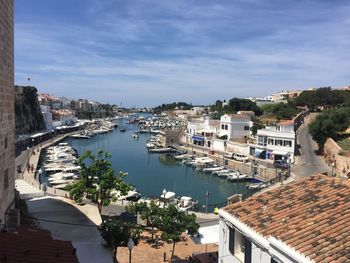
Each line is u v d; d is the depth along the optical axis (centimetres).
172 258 2831
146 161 10950
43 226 2755
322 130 9844
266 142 9969
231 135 12100
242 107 18188
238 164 9388
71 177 7362
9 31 1989
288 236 1462
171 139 13888
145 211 3228
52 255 1364
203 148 12394
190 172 9244
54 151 11206
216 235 3241
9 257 1270
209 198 6800
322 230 1453
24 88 15312
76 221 2925
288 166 8244
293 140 9312
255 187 6912
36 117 15912
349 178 2034
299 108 17825
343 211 1592
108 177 3250
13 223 1931
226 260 1919
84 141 16162
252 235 1616
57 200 3538
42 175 7769
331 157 8775
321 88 18450
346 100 16562
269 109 18762
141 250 3027
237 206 1956
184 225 2806
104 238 2427
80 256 2259
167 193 5897
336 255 1259
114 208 4716
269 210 1794
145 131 19950
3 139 1884
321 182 1995
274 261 1482
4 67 1872
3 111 1880
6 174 1984
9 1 1975
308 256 1289
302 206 1747
